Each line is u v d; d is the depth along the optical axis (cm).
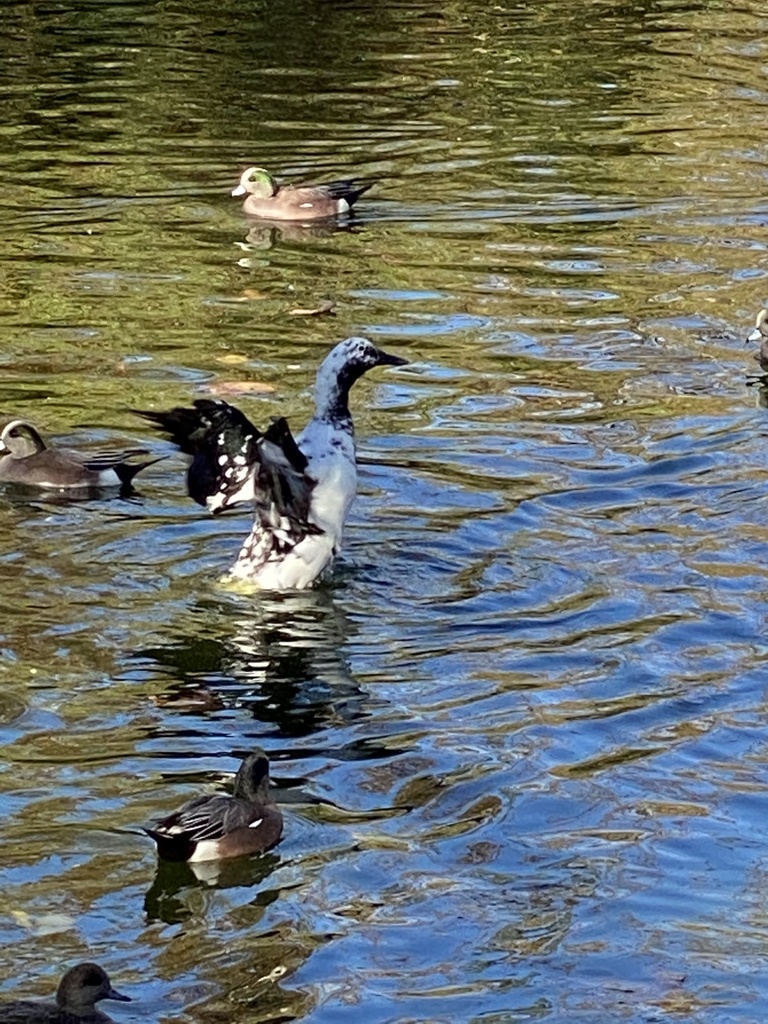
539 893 799
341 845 836
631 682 1000
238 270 1761
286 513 1099
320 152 2161
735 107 2416
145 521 1208
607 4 3055
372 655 1030
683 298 1697
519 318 1636
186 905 786
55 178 2041
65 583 1113
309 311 1644
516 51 2695
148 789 884
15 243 1825
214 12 2869
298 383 1471
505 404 1428
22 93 2375
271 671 1008
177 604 1091
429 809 870
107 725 947
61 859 820
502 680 1002
